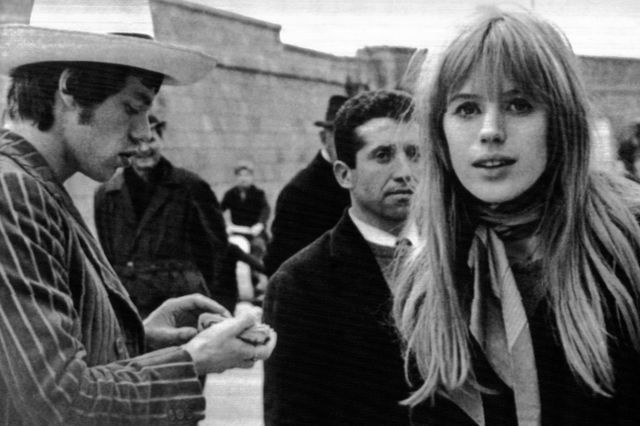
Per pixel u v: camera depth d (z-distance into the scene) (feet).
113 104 5.94
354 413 7.23
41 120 5.88
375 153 7.35
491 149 6.91
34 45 5.78
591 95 7.20
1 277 5.35
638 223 6.96
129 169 9.43
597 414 6.90
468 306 7.08
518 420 7.04
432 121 7.07
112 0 7.08
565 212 6.90
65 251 5.69
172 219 9.50
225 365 5.94
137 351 6.23
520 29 6.88
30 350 5.32
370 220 7.32
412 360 7.20
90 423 5.41
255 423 8.75
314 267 7.38
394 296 7.23
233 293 9.86
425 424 7.16
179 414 5.68
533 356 6.97
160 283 9.29
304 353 7.29
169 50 5.98
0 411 5.60
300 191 7.92
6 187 5.47
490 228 7.04
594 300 6.86
